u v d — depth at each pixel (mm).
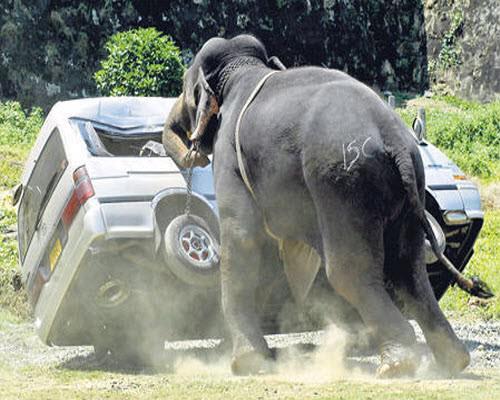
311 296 20094
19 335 24516
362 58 65250
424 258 16172
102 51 55875
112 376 17766
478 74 65688
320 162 15523
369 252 15453
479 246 32719
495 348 20781
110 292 19016
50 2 55125
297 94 16328
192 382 16094
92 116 21125
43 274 20344
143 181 19062
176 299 19562
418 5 67312
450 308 26594
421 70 67188
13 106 51188
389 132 15508
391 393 14227
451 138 51719
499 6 65312
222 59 18250
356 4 64875
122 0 56812
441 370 16062
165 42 51594
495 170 47500
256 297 19109
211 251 18781
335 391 14664
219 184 17547
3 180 39688
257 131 16609
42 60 54812
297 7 62531
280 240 17094
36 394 15406
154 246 18766
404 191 15562
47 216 20094
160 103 22000
